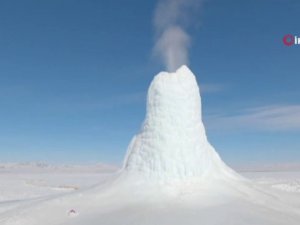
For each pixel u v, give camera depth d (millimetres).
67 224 12055
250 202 13211
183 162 14797
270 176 71062
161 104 15531
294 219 11719
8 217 13547
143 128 16109
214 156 16453
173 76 15914
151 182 14594
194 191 13938
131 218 11969
